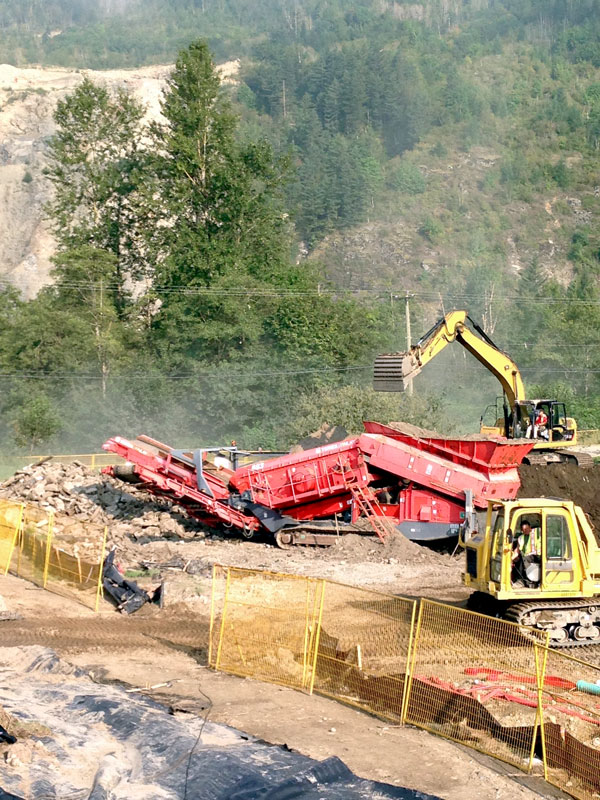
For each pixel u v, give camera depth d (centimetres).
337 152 16125
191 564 2198
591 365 8812
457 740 1180
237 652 1491
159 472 2581
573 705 1202
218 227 6925
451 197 15838
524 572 1593
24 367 6041
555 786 1062
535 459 3028
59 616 1816
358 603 1806
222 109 7081
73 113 7375
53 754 1014
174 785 945
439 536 2503
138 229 7225
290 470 2559
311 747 1130
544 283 12812
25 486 2812
